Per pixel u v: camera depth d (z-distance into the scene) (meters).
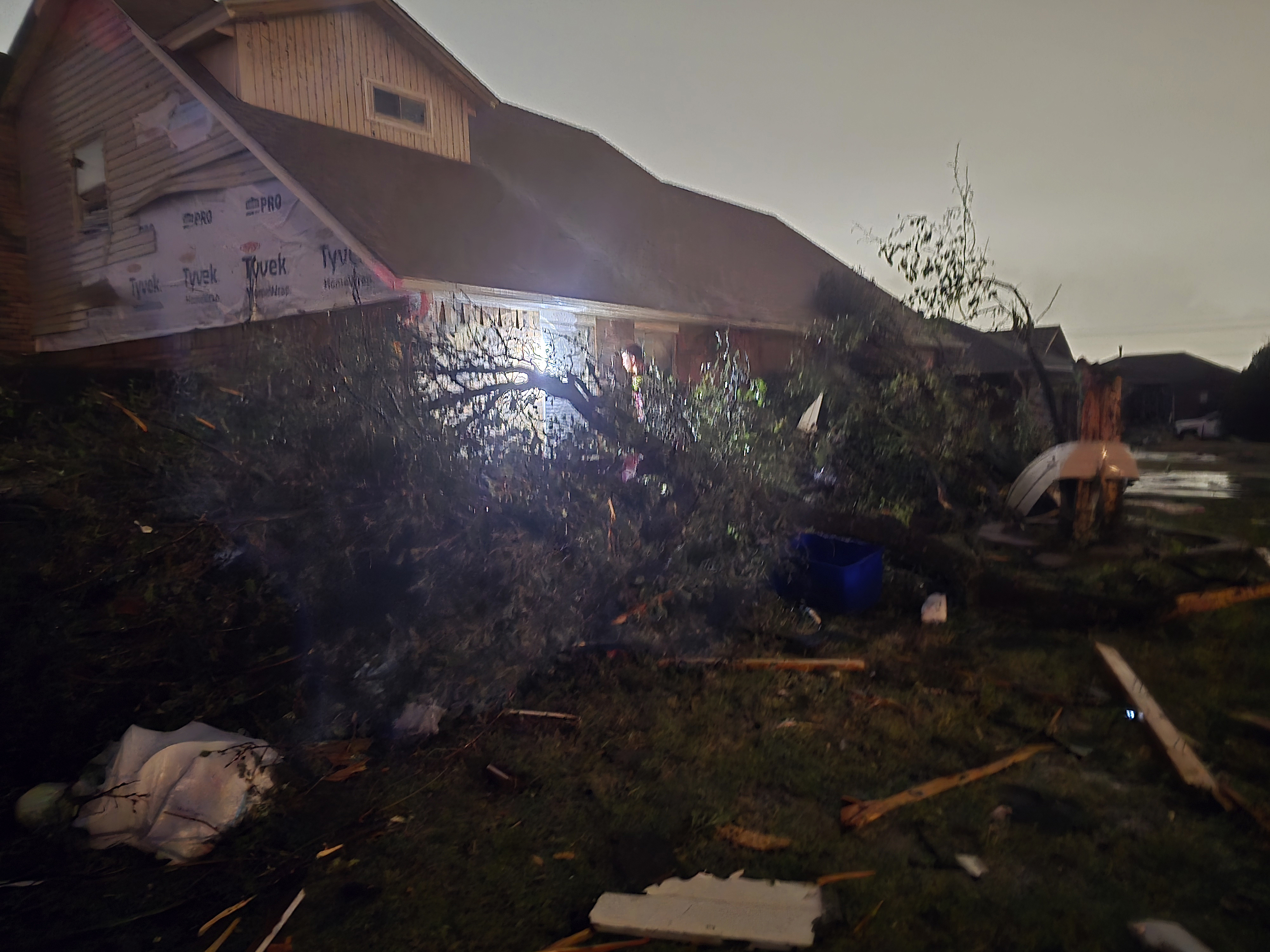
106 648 3.88
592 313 9.98
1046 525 6.80
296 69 9.51
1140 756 3.38
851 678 4.20
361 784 3.25
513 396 5.02
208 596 4.02
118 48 9.95
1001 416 8.36
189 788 2.94
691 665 4.26
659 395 5.36
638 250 12.80
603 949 2.33
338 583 4.02
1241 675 4.11
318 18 9.68
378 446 4.14
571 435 5.02
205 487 4.25
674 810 3.03
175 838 2.82
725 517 5.04
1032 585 5.10
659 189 16.50
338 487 4.08
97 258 10.79
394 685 3.78
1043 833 2.83
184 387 5.09
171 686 3.71
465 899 2.56
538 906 2.53
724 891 2.54
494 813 3.04
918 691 4.02
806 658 4.46
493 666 3.83
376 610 4.01
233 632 3.97
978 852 2.74
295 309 8.71
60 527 4.71
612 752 3.45
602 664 4.16
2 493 5.08
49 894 2.63
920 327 8.28
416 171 10.23
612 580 4.43
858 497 6.75
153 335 10.18
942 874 2.62
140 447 4.59
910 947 2.30
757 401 6.12
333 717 3.63
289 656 3.93
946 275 8.19
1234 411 31.19
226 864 2.77
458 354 5.02
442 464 4.23
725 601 4.87
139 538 4.20
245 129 8.40
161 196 9.72
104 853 2.85
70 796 3.06
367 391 4.38
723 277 13.76
